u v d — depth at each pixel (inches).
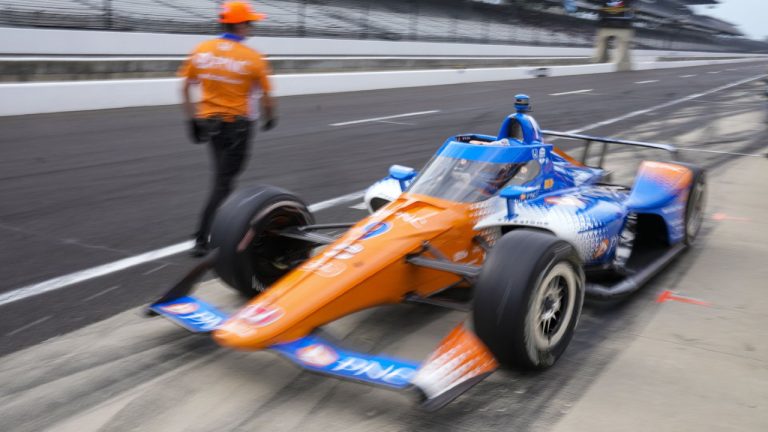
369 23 1277.1
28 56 657.0
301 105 624.1
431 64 1072.2
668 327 160.2
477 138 188.7
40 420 119.2
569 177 190.4
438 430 115.3
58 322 159.8
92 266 198.5
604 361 141.9
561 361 141.3
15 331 154.7
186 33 878.4
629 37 1738.4
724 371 138.9
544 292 130.0
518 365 130.6
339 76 774.5
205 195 284.8
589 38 2247.8
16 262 201.0
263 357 141.8
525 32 1831.9
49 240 222.2
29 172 316.8
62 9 742.5
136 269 196.9
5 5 689.0
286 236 162.1
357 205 275.4
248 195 163.0
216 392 128.2
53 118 468.4
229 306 169.2
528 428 116.4
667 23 3132.4
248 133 209.8
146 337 151.7
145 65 609.6
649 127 553.0
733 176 354.6
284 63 779.4
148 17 845.8
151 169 331.3
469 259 158.6
